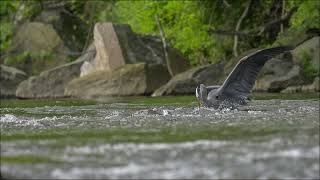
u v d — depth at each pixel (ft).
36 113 132.05
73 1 392.27
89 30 372.58
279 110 118.42
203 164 59.11
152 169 57.67
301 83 246.47
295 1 273.54
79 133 84.33
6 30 361.30
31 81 306.55
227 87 114.93
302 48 252.83
